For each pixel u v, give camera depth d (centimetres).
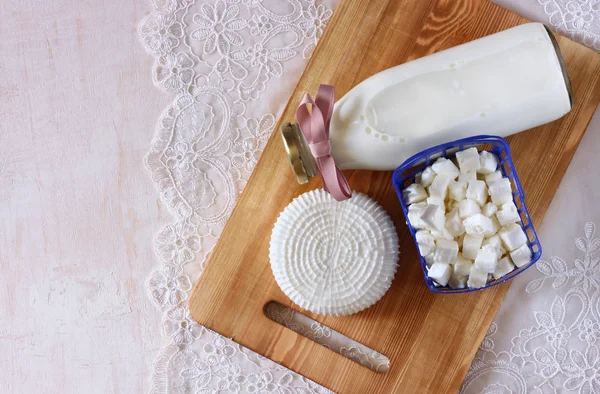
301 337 78
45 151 85
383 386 78
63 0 85
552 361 81
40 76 85
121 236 85
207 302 79
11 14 85
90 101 85
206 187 84
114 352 85
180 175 84
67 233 85
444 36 78
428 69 67
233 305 79
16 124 85
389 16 78
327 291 74
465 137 69
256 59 83
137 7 84
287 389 84
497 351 81
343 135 68
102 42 85
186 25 84
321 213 74
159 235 84
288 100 81
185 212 84
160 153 84
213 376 84
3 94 85
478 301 77
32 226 86
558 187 80
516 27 67
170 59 83
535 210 77
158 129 84
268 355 78
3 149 86
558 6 80
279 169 79
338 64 78
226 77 83
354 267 73
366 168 73
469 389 82
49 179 86
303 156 68
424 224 66
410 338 78
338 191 67
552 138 77
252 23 83
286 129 67
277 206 79
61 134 85
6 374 86
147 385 85
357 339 79
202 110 83
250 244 79
